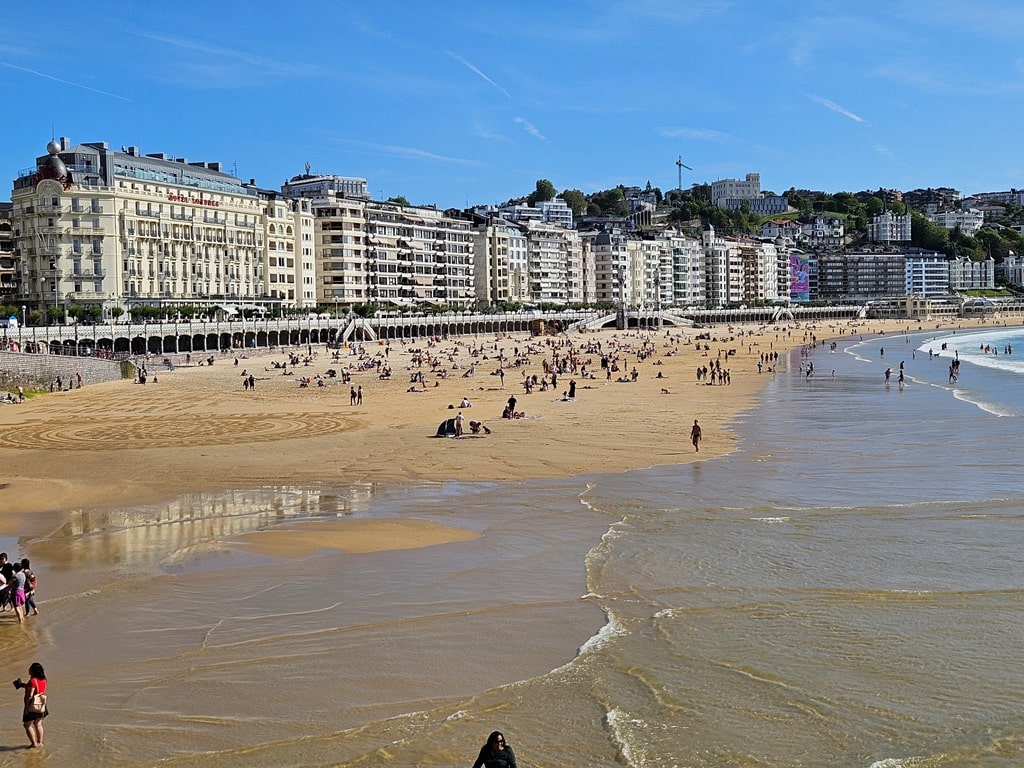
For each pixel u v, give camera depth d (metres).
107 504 42.25
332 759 18.02
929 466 47.88
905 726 19.05
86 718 19.89
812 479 44.94
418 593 28.00
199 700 20.67
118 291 176.88
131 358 127.50
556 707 20.03
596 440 60.00
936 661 22.12
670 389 99.56
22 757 18.23
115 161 181.12
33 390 96.56
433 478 47.38
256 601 27.55
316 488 45.41
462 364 141.62
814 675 21.44
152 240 183.88
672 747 18.30
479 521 37.50
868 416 71.25
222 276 199.88
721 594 27.17
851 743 18.41
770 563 30.25
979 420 66.69
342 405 85.38
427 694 20.80
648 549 32.22
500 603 26.86
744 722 19.27
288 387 103.75
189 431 67.31
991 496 39.88
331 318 184.25
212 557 32.62
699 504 39.62
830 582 28.14
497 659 22.67
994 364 135.38
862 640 23.45
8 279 185.00
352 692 20.95
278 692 21.02
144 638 24.64
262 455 55.81
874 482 43.78
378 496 43.22
